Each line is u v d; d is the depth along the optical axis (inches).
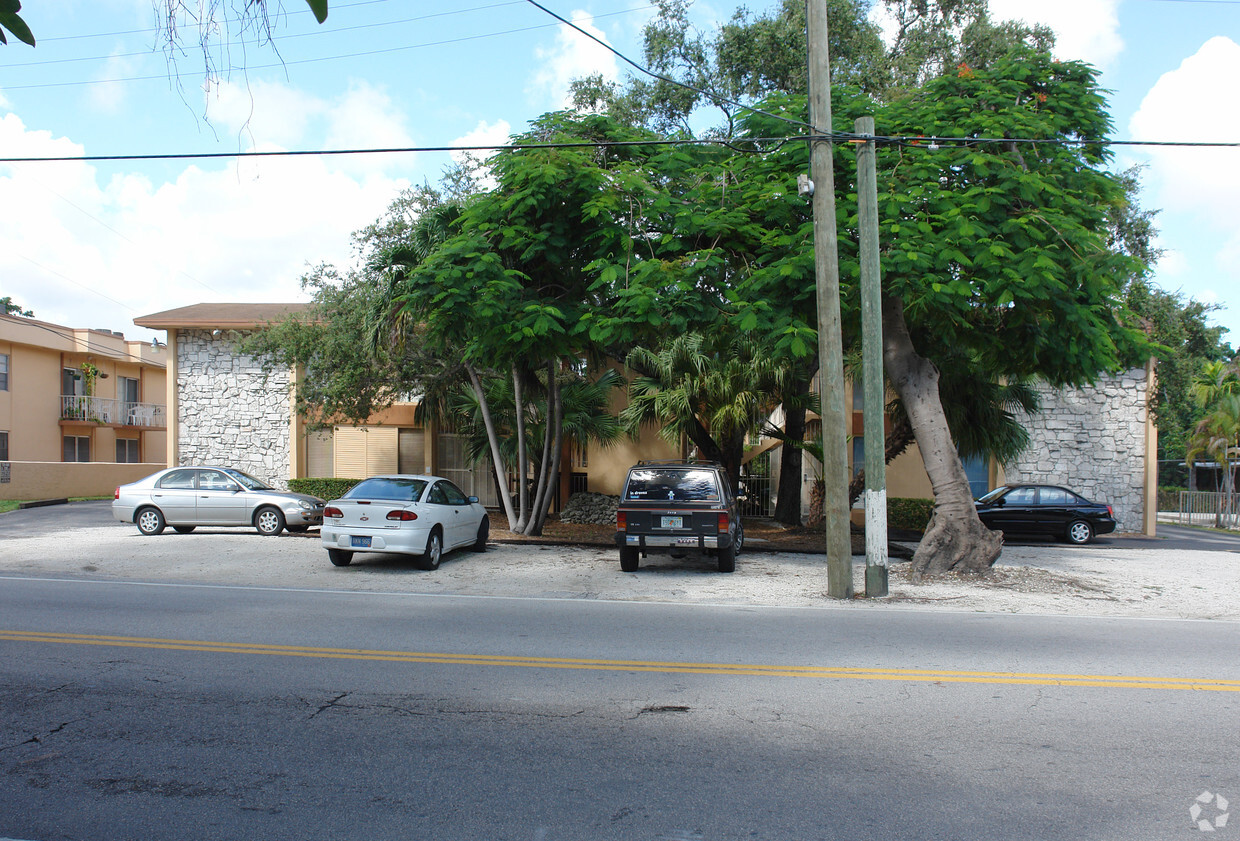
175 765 185.2
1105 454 929.5
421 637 315.3
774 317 454.9
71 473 1170.6
